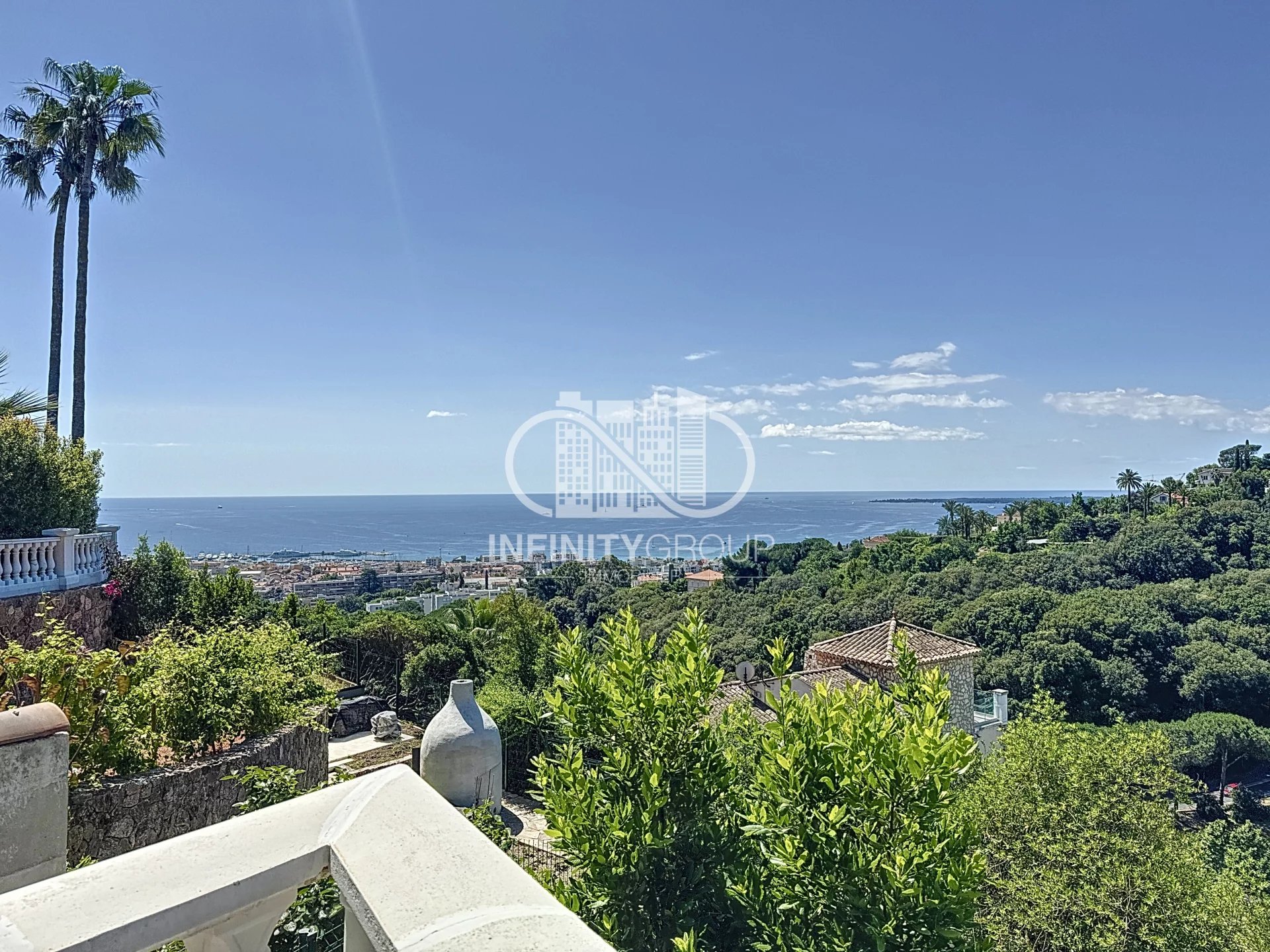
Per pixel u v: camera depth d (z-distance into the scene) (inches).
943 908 153.9
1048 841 466.9
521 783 588.7
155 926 50.8
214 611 744.3
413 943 43.8
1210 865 749.3
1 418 484.1
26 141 759.1
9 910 50.1
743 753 211.2
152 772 312.7
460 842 56.8
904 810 164.4
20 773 105.0
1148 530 2309.3
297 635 514.0
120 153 767.1
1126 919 442.9
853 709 190.9
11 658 295.3
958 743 161.3
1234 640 1737.2
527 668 852.6
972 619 1815.9
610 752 184.9
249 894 54.9
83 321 753.6
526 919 45.9
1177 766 1509.6
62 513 482.0
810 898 166.1
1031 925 431.8
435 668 895.1
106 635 540.1
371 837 58.1
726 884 172.2
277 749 381.1
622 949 166.1
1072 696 1640.0
